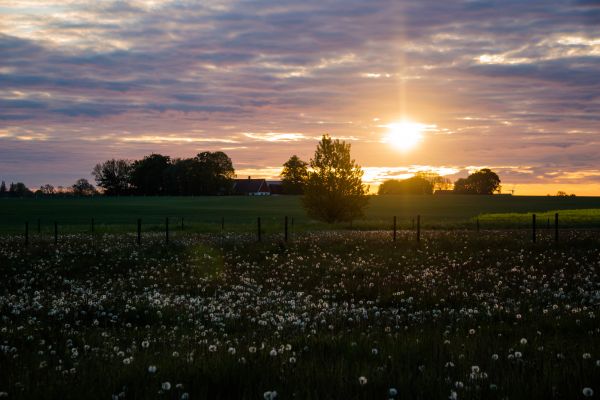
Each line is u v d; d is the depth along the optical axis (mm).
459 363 7266
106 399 6129
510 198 158250
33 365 7949
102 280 21062
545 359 7293
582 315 10891
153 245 29969
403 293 15586
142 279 20484
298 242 29125
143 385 6535
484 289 16391
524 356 7648
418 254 25234
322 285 18141
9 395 6297
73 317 12930
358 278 19266
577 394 5785
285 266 22688
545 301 13828
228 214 102375
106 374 7062
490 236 32312
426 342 8570
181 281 19906
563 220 59938
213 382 6527
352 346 8289
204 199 160375
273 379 6570
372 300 15492
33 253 27188
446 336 9203
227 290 17938
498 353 7875
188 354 8086
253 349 7973
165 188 197875
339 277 19797
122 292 17500
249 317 12539
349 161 57719
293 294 16656
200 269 22672
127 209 118312
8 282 20234
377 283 17922
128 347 9586
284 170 166000
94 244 30781
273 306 14320
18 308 14016
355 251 26703
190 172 189000
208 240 33375
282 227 53625
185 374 6867
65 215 100688
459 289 16266
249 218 90938
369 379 6445
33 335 10422
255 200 154000
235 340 9398
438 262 22812
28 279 21094
